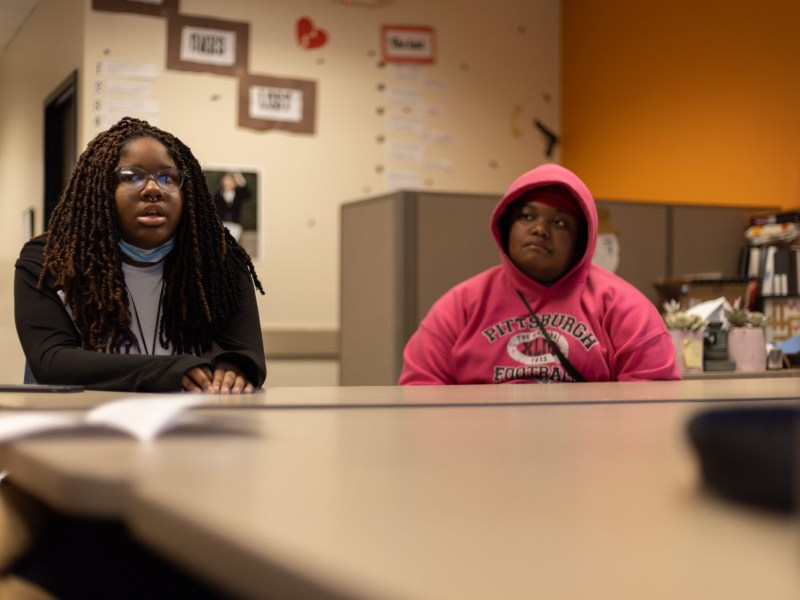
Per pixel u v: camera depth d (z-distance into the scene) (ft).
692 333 9.07
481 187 15.79
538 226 6.15
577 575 0.95
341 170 14.82
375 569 0.97
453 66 15.61
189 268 5.08
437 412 2.93
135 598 2.77
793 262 10.87
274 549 1.06
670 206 11.91
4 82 21.06
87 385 4.31
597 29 15.66
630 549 1.06
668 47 14.21
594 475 1.62
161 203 4.92
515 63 16.12
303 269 14.56
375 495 1.41
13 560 2.90
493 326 6.13
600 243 11.62
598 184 15.81
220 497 1.38
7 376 7.61
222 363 4.42
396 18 15.23
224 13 14.20
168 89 13.89
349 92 14.90
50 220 5.04
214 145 14.12
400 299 10.84
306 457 1.83
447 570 0.97
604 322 5.98
